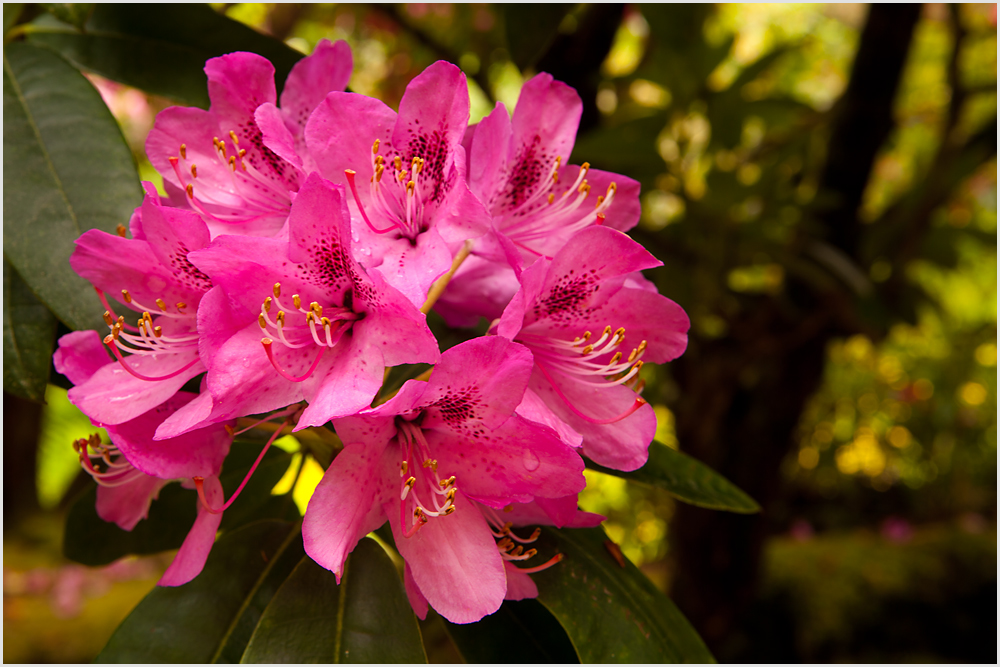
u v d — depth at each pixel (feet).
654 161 2.07
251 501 1.58
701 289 2.37
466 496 1.32
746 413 3.01
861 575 4.82
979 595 4.88
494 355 1.27
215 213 1.40
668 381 2.87
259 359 1.29
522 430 1.30
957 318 5.36
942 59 3.51
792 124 2.48
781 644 4.59
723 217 2.24
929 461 6.92
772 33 3.97
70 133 1.47
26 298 1.48
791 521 6.76
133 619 1.38
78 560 1.61
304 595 1.35
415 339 1.28
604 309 1.39
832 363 5.24
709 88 2.15
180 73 1.60
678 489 1.52
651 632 1.42
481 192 1.35
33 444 5.02
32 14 1.57
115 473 1.42
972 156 2.41
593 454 1.38
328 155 1.34
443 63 1.34
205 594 1.40
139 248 1.34
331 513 1.27
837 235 2.74
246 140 1.41
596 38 1.97
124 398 1.32
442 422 1.32
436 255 1.31
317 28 3.36
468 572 1.30
